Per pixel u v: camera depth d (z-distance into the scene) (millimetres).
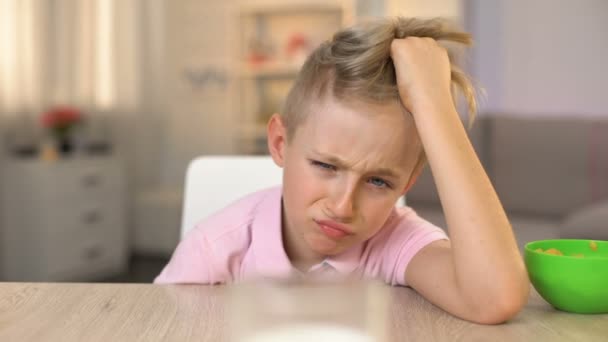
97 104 4262
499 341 524
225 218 837
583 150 3287
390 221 798
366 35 664
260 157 1131
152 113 4785
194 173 1134
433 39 702
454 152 636
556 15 3982
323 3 4641
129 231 4305
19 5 3662
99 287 659
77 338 506
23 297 620
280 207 797
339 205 633
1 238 3400
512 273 583
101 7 4258
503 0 4113
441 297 621
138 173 4621
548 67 4023
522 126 3420
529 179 3367
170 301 608
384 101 633
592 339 531
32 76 3756
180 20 5031
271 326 332
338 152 627
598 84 3914
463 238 611
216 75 5000
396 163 642
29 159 3455
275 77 4914
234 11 4691
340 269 764
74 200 3492
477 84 751
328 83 644
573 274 602
